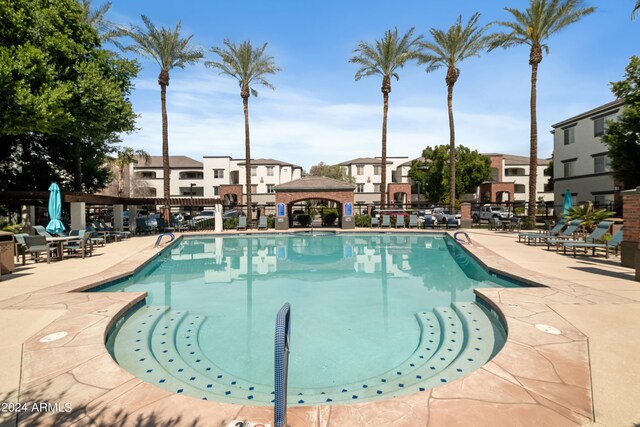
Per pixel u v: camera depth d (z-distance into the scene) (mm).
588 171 30062
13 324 5250
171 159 61594
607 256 11242
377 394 4117
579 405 3107
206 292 8797
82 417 3023
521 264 10297
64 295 6949
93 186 27609
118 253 13430
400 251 15383
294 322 6590
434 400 3230
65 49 15023
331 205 46219
